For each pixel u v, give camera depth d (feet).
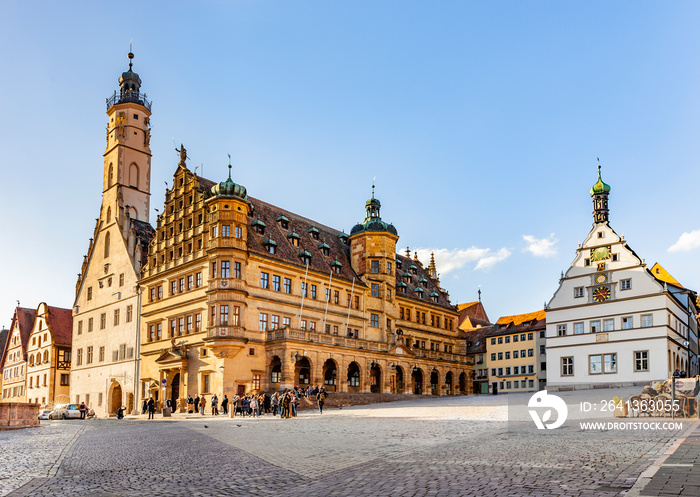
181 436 97.71
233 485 48.67
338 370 243.60
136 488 48.42
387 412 158.71
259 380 228.02
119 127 302.45
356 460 60.85
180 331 241.14
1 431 120.78
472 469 51.34
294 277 249.75
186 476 53.88
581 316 258.78
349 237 298.56
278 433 98.68
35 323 369.91
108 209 301.84
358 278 287.48
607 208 266.98
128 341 269.85
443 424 106.32
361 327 277.64
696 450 55.01
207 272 230.48
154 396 249.55
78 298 316.60
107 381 280.31
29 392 367.25
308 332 233.96
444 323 343.67
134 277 272.31
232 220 228.63
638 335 242.17
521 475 47.11
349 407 208.95
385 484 46.50
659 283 239.71
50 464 63.87
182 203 252.21
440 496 41.19
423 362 291.79
